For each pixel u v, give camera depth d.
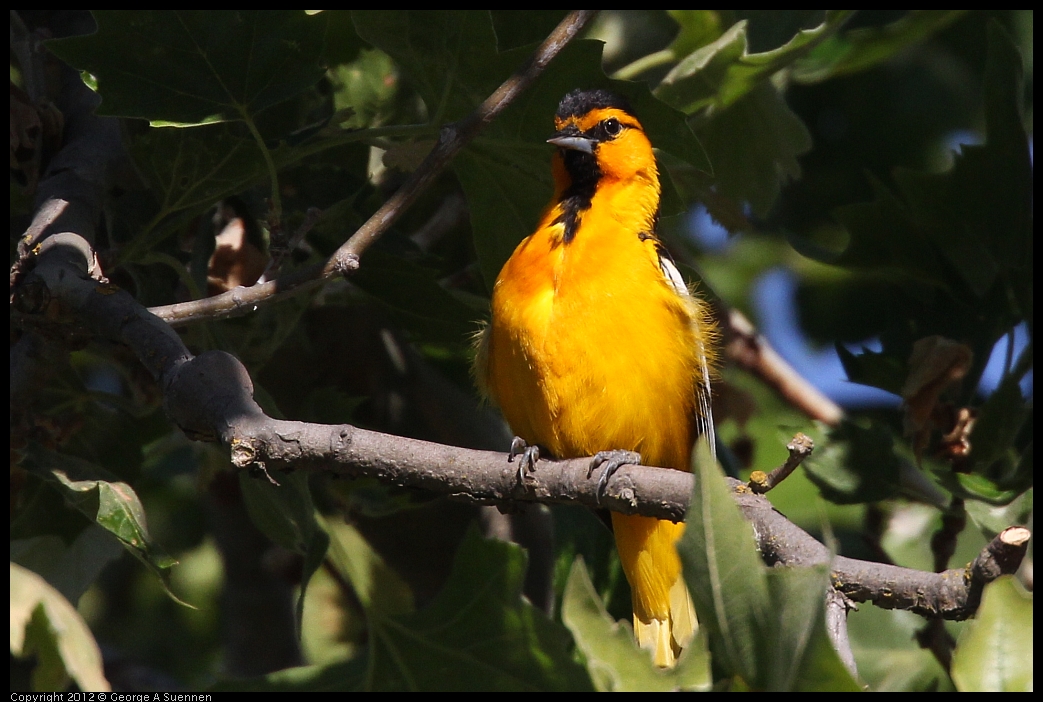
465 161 9.41
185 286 9.55
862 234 10.44
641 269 9.08
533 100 8.64
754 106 12.02
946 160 14.55
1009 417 9.34
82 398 9.59
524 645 6.32
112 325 7.50
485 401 10.75
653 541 9.21
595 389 8.88
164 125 7.88
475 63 8.49
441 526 11.48
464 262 12.18
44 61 9.69
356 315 11.43
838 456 9.35
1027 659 5.20
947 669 9.39
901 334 10.34
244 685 6.46
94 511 7.67
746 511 6.36
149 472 14.64
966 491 8.71
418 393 11.75
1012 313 9.95
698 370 9.33
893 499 9.28
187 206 8.50
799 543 6.15
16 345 8.30
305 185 9.73
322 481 11.46
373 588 11.94
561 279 8.97
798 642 5.07
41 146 9.21
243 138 8.25
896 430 10.30
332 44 10.77
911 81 14.56
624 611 9.74
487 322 9.77
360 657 6.62
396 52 8.66
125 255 8.42
